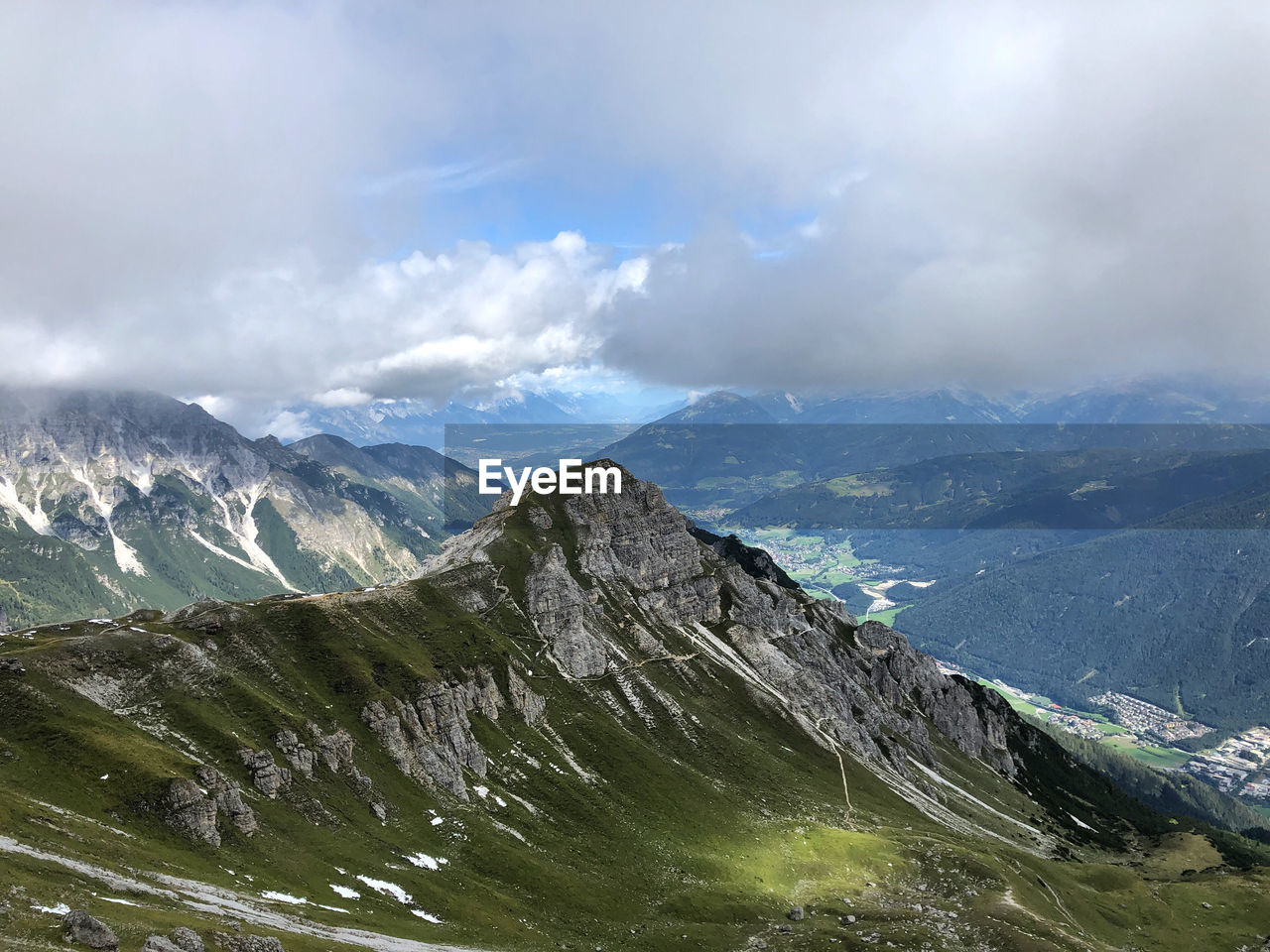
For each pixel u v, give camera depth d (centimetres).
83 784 13062
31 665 15525
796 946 16025
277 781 15788
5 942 7325
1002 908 18388
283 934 10325
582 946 14788
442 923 13838
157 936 8319
